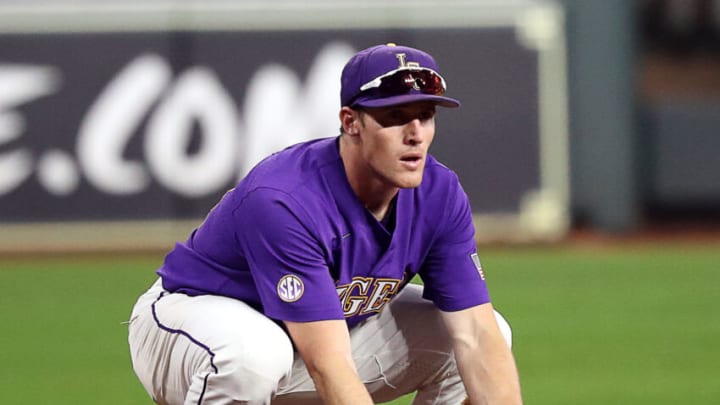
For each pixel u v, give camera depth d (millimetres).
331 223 12016
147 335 13094
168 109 40688
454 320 12930
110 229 40844
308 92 40719
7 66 40469
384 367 13781
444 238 12734
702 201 46906
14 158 40719
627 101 44156
